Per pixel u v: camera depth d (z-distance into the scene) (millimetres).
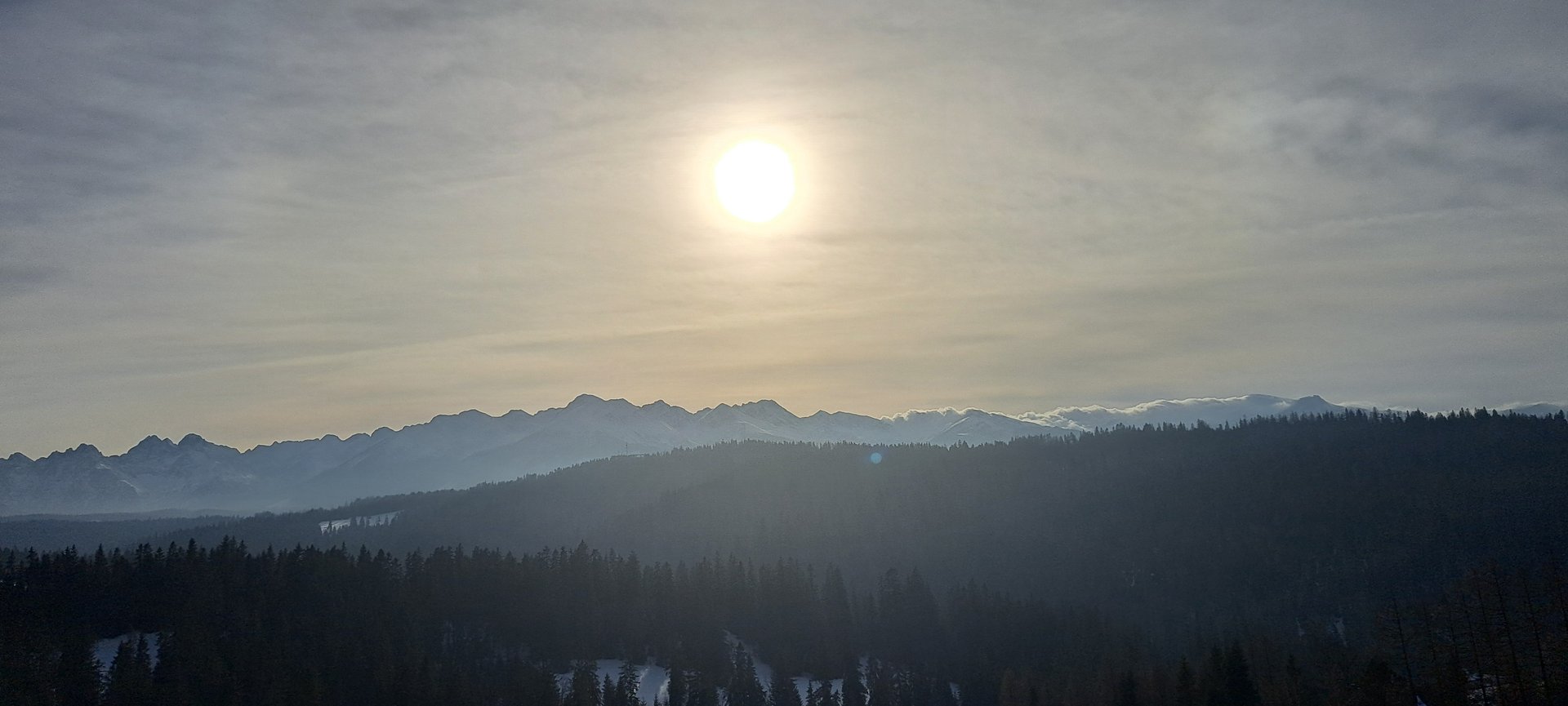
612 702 184625
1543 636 127250
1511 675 124375
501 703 181125
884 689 194375
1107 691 163875
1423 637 140750
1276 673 152500
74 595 194250
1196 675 157250
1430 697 131250
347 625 196875
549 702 179500
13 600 188000
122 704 158375
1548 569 140750
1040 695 172375
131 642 186125
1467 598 142375
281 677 171250
